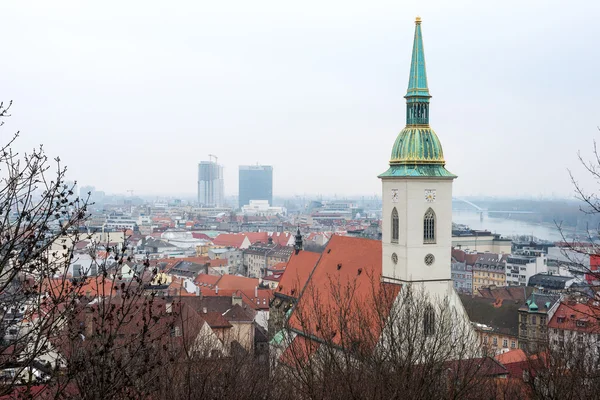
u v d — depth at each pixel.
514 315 168.50
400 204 109.12
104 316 31.56
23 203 30.55
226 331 129.88
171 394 42.53
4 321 32.69
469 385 57.66
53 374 31.72
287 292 154.38
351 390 45.75
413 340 58.44
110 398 30.69
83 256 158.75
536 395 60.47
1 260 29.88
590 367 61.91
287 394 60.22
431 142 109.94
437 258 109.31
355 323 76.75
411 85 111.81
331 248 134.88
